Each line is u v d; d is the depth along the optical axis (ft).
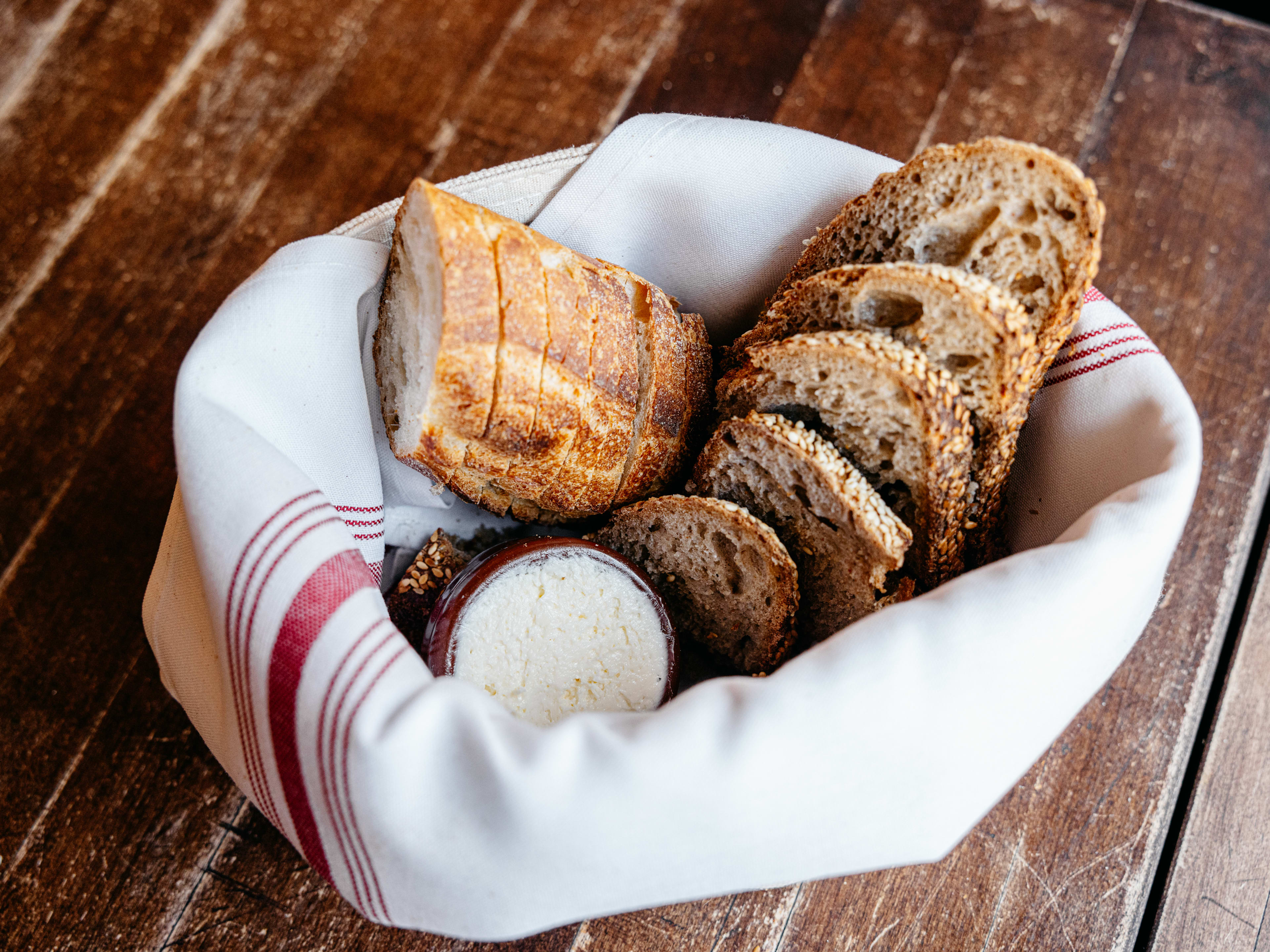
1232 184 1.79
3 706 1.57
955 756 1.13
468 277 1.23
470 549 1.49
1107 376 1.31
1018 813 1.52
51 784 1.54
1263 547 1.63
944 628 1.13
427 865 1.15
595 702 1.32
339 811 1.15
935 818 1.14
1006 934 1.48
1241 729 1.55
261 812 1.28
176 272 1.78
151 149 1.83
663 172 1.40
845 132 1.82
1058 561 1.15
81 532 1.66
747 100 1.85
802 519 1.35
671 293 1.50
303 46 1.88
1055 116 1.82
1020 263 1.29
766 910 1.48
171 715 1.57
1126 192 1.78
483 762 1.11
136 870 1.50
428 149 1.83
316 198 1.81
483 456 1.31
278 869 1.50
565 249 1.32
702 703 1.13
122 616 1.62
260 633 1.16
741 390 1.36
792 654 1.38
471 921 1.18
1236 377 1.70
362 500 1.34
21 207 1.80
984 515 1.37
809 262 1.41
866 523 1.27
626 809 1.10
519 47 1.87
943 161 1.28
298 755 1.15
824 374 1.30
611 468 1.37
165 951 1.47
